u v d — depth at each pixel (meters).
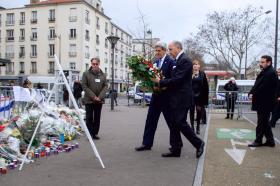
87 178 4.80
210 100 15.73
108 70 69.69
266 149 7.05
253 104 7.38
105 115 15.72
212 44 43.19
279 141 8.20
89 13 61.09
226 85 15.01
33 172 5.08
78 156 6.21
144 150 6.83
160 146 7.32
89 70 8.38
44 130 7.39
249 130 10.27
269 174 5.05
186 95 6.01
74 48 59.22
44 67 61.34
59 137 7.61
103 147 7.14
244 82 27.98
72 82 22.48
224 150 6.91
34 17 62.09
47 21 61.00
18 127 6.82
